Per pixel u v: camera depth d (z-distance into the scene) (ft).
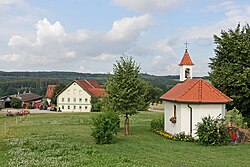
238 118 126.72
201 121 101.71
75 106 359.05
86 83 384.06
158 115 236.02
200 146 89.61
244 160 69.92
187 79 125.08
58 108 355.15
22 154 75.97
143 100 116.57
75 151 79.20
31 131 132.57
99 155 72.28
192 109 102.53
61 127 151.02
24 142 96.27
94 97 347.15
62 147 86.43
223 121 94.38
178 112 106.11
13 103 365.61
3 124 173.37
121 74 114.83
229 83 107.65
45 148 84.84
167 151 81.25
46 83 595.06
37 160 68.03
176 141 100.48
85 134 121.29
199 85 107.55
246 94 105.50
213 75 117.19
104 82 118.83
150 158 71.20
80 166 60.44
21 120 198.08
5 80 593.42
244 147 86.84
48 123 174.70
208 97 103.19
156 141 100.48
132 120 188.34
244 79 102.94
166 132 116.47
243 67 107.65
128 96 112.57
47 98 428.97
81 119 199.00
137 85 114.62
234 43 112.37
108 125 95.61
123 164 61.21
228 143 92.38
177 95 108.27
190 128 102.83
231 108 117.39
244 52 105.81
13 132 128.16
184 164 65.10
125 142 97.76
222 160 69.77
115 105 114.42
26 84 592.19
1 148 87.40
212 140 90.89
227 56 117.19
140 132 124.26
